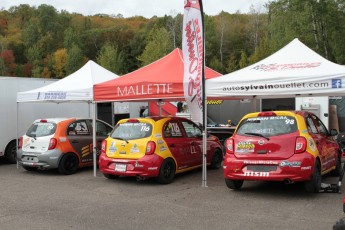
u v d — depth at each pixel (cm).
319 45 3531
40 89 1164
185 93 875
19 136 1325
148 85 927
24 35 10862
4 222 605
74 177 1006
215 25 9019
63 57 9675
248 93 820
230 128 1535
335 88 747
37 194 808
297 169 700
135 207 692
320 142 793
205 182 862
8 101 1302
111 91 987
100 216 636
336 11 3431
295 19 3600
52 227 578
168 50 7644
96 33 10588
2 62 9350
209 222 593
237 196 762
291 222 584
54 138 1034
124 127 917
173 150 915
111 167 898
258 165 729
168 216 631
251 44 8588
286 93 787
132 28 10894
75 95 1048
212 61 8188
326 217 606
